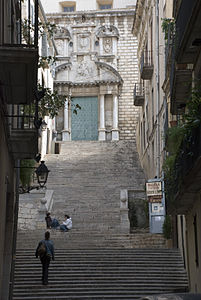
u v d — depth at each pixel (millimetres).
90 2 47969
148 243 21016
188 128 11828
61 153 35812
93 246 20172
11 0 12281
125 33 44750
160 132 25094
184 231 17609
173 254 18938
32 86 10102
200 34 11547
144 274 17359
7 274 14523
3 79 9734
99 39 44562
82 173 31219
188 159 12016
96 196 27078
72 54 44469
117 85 43562
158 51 25750
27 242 20328
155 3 27000
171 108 16719
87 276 17031
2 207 11266
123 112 43812
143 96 32844
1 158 10820
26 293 15742
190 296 7234
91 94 44031
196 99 11812
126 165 33438
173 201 15141
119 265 17938
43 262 16219
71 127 43938
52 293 15758
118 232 22688
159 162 25062
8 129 11539
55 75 43844
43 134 34219
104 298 15547
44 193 25828
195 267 15039
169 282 17000
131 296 15625
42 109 15422
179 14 12688
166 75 20344
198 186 12688
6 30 11047
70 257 18344
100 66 43781
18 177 15250
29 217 24109
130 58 44469
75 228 23234
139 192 26609
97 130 43688
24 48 8969
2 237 11422
